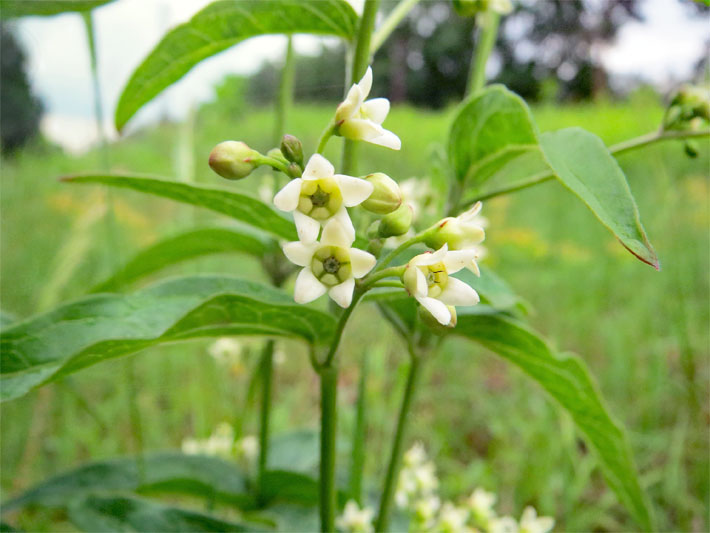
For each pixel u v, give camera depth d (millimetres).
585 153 59
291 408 180
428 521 101
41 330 63
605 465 94
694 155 84
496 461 156
